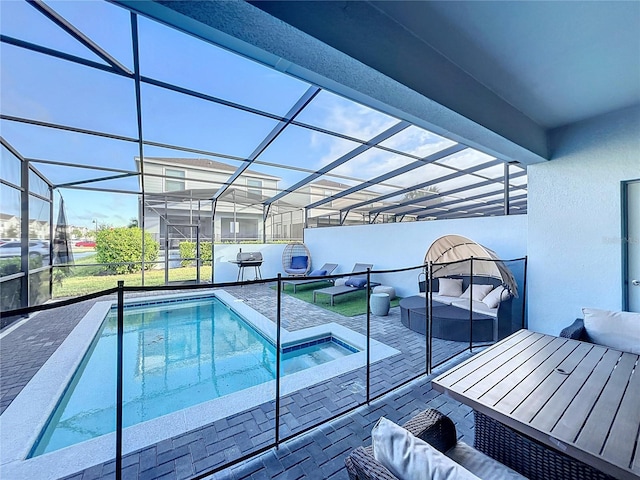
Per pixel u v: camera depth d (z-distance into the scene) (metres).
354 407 2.60
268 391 2.93
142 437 2.23
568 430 1.32
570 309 3.73
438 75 2.26
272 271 11.05
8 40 2.58
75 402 3.23
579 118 3.50
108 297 8.10
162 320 6.70
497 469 1.35
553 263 3.88
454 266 5.81
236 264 10.41
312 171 7.06
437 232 6.68
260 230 11.88
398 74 1.97
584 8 1.79
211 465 1.96
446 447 1.47
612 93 2.90
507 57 2.30
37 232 6.63
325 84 2.48
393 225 7.81
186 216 10.28
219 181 7.82
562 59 2.32
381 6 1.82
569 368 1.94
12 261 5.45
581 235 3.63
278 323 2.16
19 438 2.29
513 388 1.69
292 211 12.38
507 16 1.87
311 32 1.59
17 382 3.22
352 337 4.61
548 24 1.93
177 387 3.60
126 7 1.56
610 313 2.86
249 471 1.90
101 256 8.77
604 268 3.46
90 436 2.68
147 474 1.88
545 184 3.94
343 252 9.57
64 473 1.90
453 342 4.34
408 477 0.98
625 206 3.35
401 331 4.89
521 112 3.29
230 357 4.52
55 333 4.94
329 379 3.19
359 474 1.08
